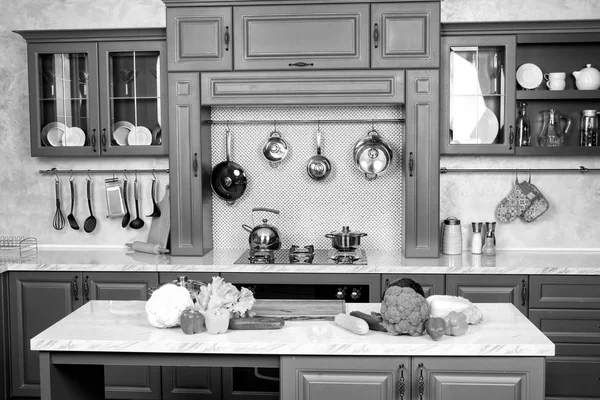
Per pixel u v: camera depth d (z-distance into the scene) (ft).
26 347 13.78
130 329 8.63
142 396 13.61
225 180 14.96
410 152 13.71
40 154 14.64
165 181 15.37
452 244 14.38
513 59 13.91
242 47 13.78
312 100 13.76
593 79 14.05
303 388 8.09
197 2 13.75
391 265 13.12
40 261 13.80
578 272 12.90
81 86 14.56
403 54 13.57
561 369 13.12
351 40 13.61
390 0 13.48
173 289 8.66
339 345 7.96
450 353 7.88
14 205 15.75
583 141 14.26
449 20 14.89
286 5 13.65
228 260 13.75
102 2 15.38
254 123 14.97
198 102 13.94
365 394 8.04
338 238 13.73
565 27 13.78
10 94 15.61
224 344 8.02
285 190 15.16
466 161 14.94
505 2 14.82
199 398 13.53
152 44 14.32
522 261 13.55
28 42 14.48
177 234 14.24
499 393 7.93
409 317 8.11
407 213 13.85
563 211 14.92
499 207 14.80
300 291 13.24
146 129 14.62
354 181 15.05
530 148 14.08
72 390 8.84
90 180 15.56
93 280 13.52
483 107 14.15
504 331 8.42
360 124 14.93
